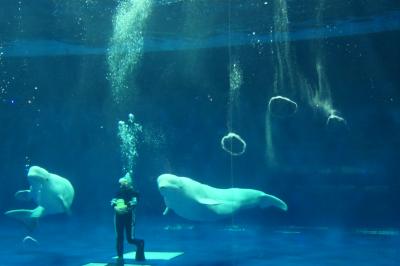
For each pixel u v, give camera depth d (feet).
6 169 77.46
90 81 72.02
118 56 67.82
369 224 54.19
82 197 77.82
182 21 53.36
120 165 78.13
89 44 62.23
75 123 76.54
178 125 73.51
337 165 66.08
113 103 74.08
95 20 53.11
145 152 76.69
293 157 68.59
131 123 75.36
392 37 55.72
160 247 35.91
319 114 65.16
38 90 73.61
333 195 65.62
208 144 73.10
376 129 62.80
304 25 53.98
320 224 55.21
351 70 60.80
